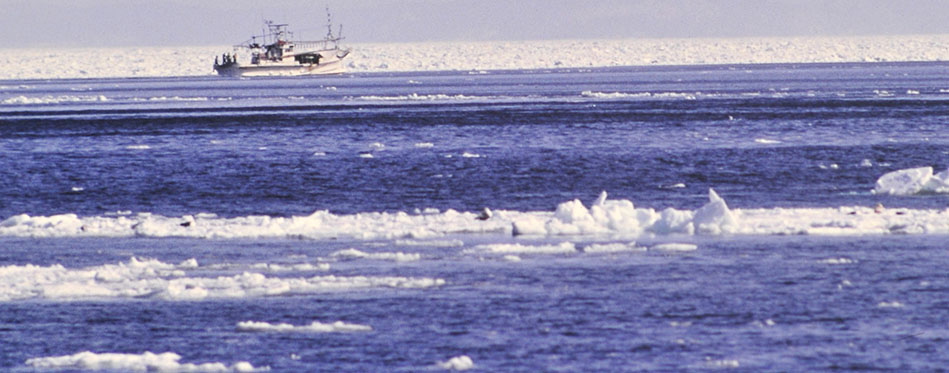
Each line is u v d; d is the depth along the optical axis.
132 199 171.38
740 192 165.88
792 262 105.69
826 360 76.88
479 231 127.69
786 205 150.62
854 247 112.19
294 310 91.56
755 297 93.00
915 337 81.50
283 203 163.62
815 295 93.19
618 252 112.38
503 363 77.38
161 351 81.88
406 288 98.06
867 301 91.19
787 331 83.50
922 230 119.69
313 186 181.62
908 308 88.81
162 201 168.62
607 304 91.69
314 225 132.25
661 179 183.88
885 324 84.75
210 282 101.06
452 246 118.19
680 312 88.88
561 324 86.19
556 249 113.56
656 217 128.50
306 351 80.62
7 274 106.00
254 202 165.38
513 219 134.00
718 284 97.69
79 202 169.38
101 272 106.06
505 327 85.62
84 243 124.88
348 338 83.50
